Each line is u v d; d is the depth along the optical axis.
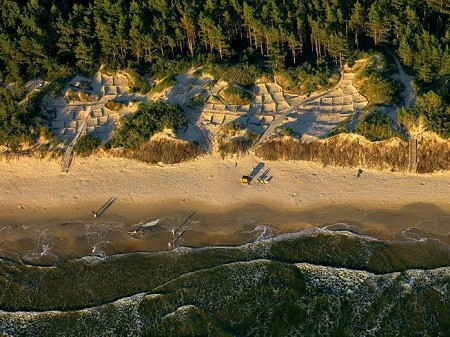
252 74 86.94
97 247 73.12
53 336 63.72
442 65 81.62
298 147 79.88
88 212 77.81
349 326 61.41
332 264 68.00
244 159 80.81
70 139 84.88
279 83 86.56
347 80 85.25
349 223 72.50
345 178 77.38
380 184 76.25
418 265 66.81
